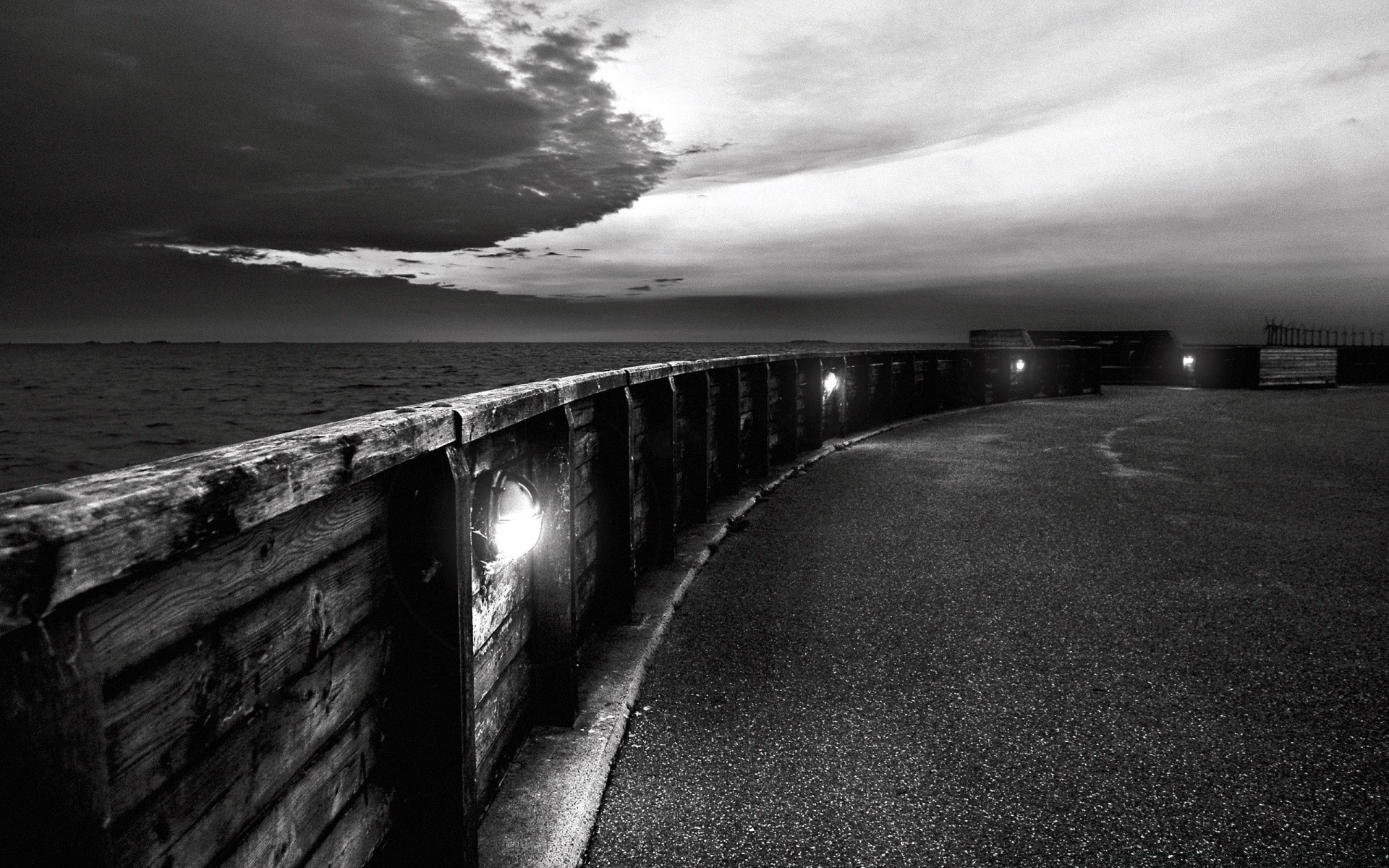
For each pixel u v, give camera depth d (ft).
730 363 27.27
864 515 26.21
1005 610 17.01
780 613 16.99
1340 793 10.12
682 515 23.26
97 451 178.81
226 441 196.75
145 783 3.99
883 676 13.75
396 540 7.07
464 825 7.45
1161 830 9.43
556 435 11.37
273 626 5.23
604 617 15.74
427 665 7.29
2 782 2.98
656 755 11.25
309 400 321.32
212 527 4.04
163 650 4.12
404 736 7.41
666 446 19.51
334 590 6.07
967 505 27.61
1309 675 13.57
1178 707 12.48
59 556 3.03
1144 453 39.81
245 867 4.94
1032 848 9.14
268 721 5.20
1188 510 26.45
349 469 5.43
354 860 6.52
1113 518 25.40
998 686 13.33
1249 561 20.35
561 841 8.84
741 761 11.07
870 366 51.83
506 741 10.32
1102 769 10.75
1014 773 10.68
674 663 14.44
